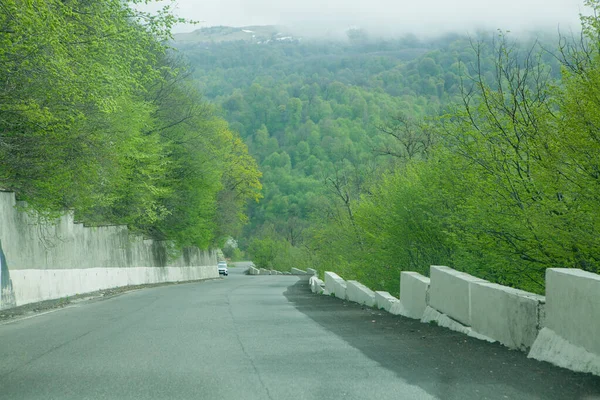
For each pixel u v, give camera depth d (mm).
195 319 15367
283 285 42281
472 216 13383
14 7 15336
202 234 57625
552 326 8789
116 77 20719
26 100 18547
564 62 12156
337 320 15039
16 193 22969
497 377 7648
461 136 14320
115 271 36844
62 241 26656
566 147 10883
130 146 32125
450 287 12789
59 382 7590
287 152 185875
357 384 7309
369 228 24969
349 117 185875
